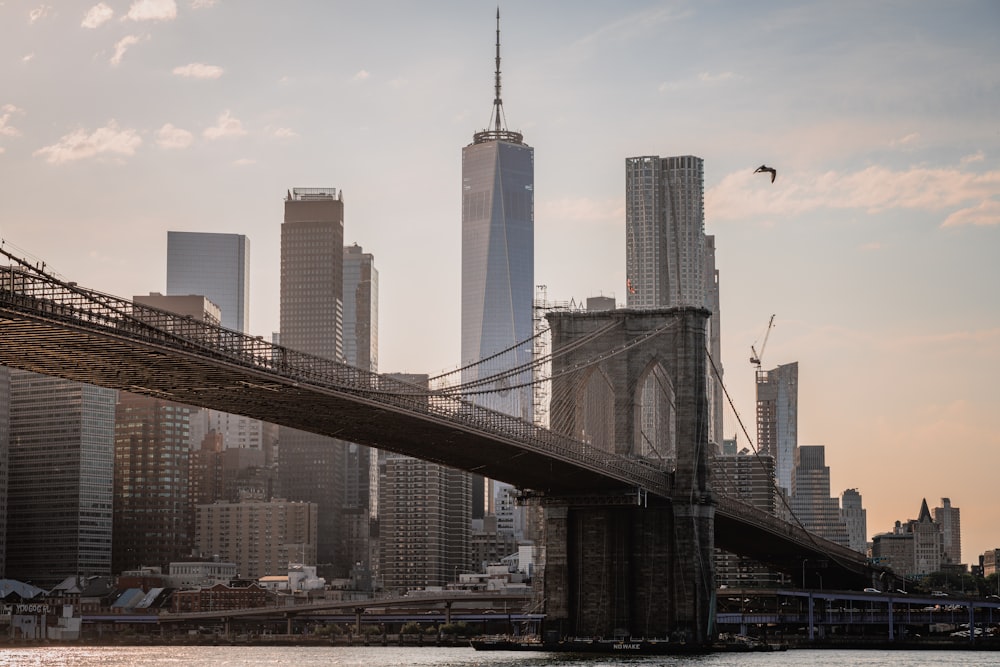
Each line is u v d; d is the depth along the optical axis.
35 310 125.62
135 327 136.25
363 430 189.25
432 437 194.38
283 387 156.38
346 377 170.38
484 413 195.50
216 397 163.62
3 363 145.12
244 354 150.25
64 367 146.38
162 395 162.38
